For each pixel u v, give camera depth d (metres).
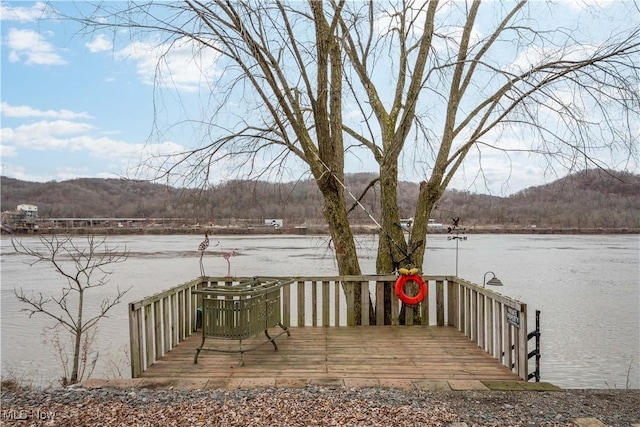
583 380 8.94
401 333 6.98
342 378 4.90
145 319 5.36
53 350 10.28
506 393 4.39
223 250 40.12
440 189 8.01
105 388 4.57
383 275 7.58
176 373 5.16
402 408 3.94
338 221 7.93
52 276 24.69
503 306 5.52
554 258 33.66
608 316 14.34
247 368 5.32
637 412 3.89
